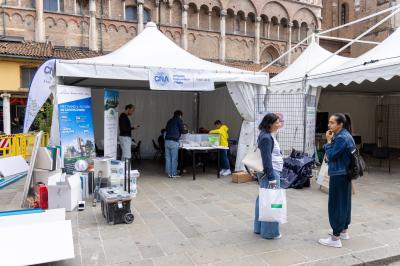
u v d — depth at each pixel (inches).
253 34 1010.1
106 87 461.4
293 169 312.2
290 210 236.4
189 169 408.8
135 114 497.0
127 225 201.2
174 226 200.4
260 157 175.3
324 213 229.3
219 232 190.9
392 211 235.5
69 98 286.4
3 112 668.7
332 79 375.6
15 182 331.6
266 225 179.8
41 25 762.8
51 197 225.5
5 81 657.6
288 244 173.6
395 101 655.1
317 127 531.2
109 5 832.9
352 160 161.8
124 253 161.3
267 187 174.2
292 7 1057.5
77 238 179.6
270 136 170.7
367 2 1200.8
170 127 353.4
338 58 463.2
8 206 241.6
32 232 141.2
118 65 306.0
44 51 690.8
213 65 369.7
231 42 974.4
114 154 333.4
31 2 765.3
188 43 911.0
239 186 312.3
